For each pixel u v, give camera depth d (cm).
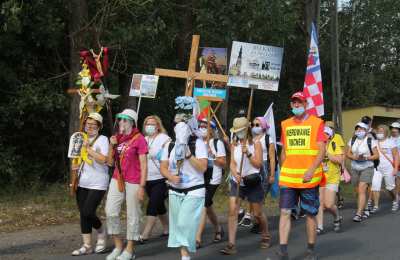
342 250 805
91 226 758
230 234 768
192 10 1543
